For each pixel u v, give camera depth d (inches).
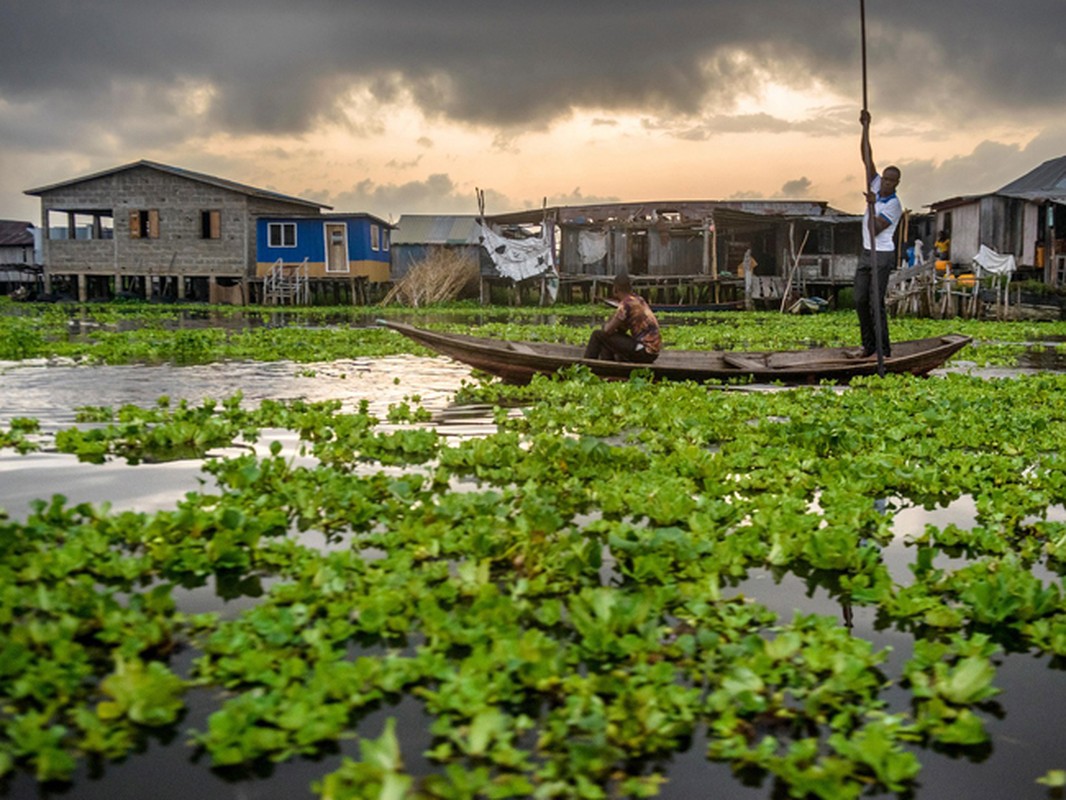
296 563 163.6
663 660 126.5
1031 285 1250.0
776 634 138.9
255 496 211.6
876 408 363.6
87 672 118.1
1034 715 116.8
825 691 117.0
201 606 146.8
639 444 298.7
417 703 116.0
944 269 1314.0
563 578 161.0
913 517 212.1
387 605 139.8
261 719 109.7
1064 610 147.4
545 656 121.4
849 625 145.1
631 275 1514.5
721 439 307.4
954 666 129.7
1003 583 148.0
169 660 126.1
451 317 1254.3
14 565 152.6
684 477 239.8
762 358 519.2
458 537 176.6
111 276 1717.5
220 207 1566.2
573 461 253.8
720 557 169.9
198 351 625.0
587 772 100.0
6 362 556.1
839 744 104.1
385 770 95.0
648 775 101.2
